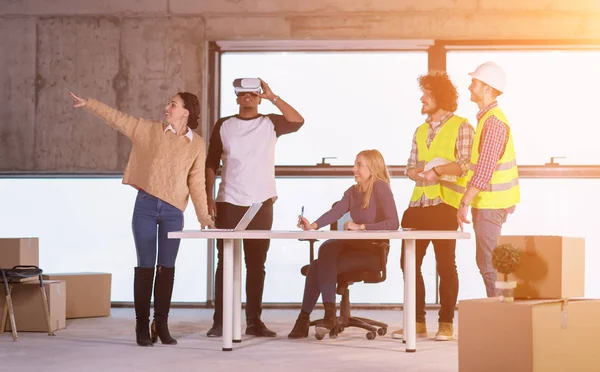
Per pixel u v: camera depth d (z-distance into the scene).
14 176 7.84
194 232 4.58
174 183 5.00
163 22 7.85
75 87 7.86
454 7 7.77
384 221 5.20
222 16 7.83
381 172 5.38
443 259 5.40
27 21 7.89
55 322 5.87
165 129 5.04
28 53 7.89
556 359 3.39
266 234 4.51
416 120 7.75
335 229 6.04
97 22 7.87
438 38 7.75
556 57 7.75
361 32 7.77
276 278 7.78
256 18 7.81
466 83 7.77
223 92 7.86
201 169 5.14
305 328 5.40
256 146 5.60
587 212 7.68
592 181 7.69
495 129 5.14
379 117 7.77
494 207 5.18
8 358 4.51
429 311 7.53
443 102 5.54
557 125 7.71
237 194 5.57
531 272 3.53
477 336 3.45
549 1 7.75
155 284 5.13
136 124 5.04
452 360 4.40
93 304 6.81
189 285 7.80
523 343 3.33
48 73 7.88
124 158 7.84
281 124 5.66
